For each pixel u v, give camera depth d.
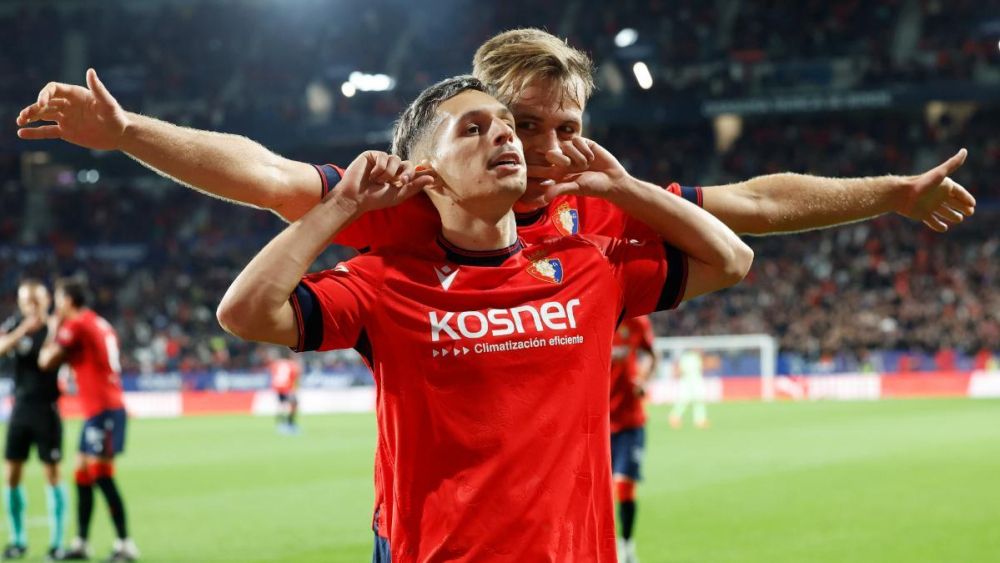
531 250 2.69
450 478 2.51
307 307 2.49
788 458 14.58
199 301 36.25
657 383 30.73
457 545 2.48
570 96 2.82
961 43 36.28
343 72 40.94
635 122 36.50
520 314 2.58
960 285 32.25
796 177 3.13
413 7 43.34
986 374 28.56
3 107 39.62
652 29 40.03
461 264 2.63
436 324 2.54
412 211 2.79
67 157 37.56
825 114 38.91
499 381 2.53
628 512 7.88
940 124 37.25
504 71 2.81
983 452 14.66
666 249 2.84
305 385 31.50
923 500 10.43
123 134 2.49
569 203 3.05
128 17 42.75
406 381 2.54
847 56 37.16
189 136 2.57
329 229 2.48
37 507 11.73
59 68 41.12
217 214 40.06
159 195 40.78
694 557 7.89
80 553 8.47
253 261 2.47
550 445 2.54
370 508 10.86
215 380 31.78
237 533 9.45
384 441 2.64
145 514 10.77
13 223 39.66
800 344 30.75
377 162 2.53
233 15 42.50
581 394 2.62
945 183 3.12
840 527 9.01
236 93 40.56
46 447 8.59
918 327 30.80
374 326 2.57
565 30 40.28
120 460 16.53
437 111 2.60
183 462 16.03
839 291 33.22
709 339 30.30
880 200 3.12
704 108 35.75
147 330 35.31
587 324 2.64
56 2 42.78
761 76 37.56
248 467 15.12
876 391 29.44
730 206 3.04
